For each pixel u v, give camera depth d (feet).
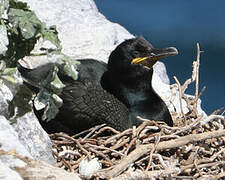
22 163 26.45
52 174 26.55
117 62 42.60
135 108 42.29
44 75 39.06
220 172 38.06
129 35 54.95
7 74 30.19
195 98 43.50
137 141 37.19
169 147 36.68
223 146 39.24
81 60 43.32
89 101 40.04
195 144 38.55
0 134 26.96
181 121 43.86
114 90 42.73
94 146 36.55
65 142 36.73
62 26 51.49
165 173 33.55
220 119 41.34
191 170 36.73
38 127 31.45
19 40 31.04
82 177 32.19
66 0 54.24
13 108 30.37
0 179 23.79
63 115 39.60
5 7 29.94
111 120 40.22
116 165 34.45
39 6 52.19
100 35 51.13
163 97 48.03
